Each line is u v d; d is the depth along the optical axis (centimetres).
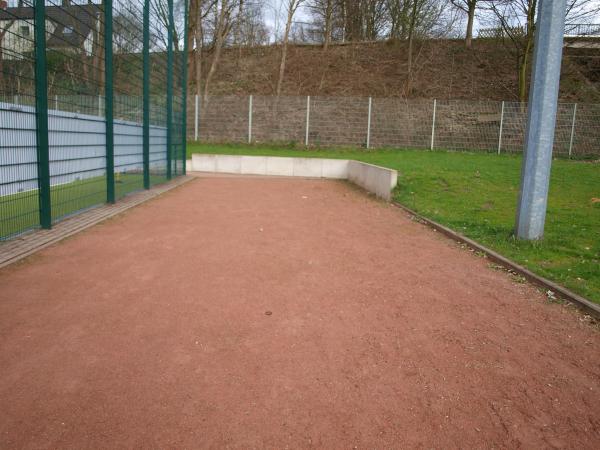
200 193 1258
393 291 507
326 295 485
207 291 482
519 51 2798
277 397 296
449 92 2970
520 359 360
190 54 3278
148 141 1228
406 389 311
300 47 3709
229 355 347
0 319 393
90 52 870
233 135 2377
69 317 403
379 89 3083
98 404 281
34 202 741
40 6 652
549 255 642
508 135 2227
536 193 696
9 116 611
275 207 1069
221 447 248
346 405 291
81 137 855
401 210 1086
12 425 258
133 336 372
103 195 977
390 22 3841
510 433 270
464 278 564
